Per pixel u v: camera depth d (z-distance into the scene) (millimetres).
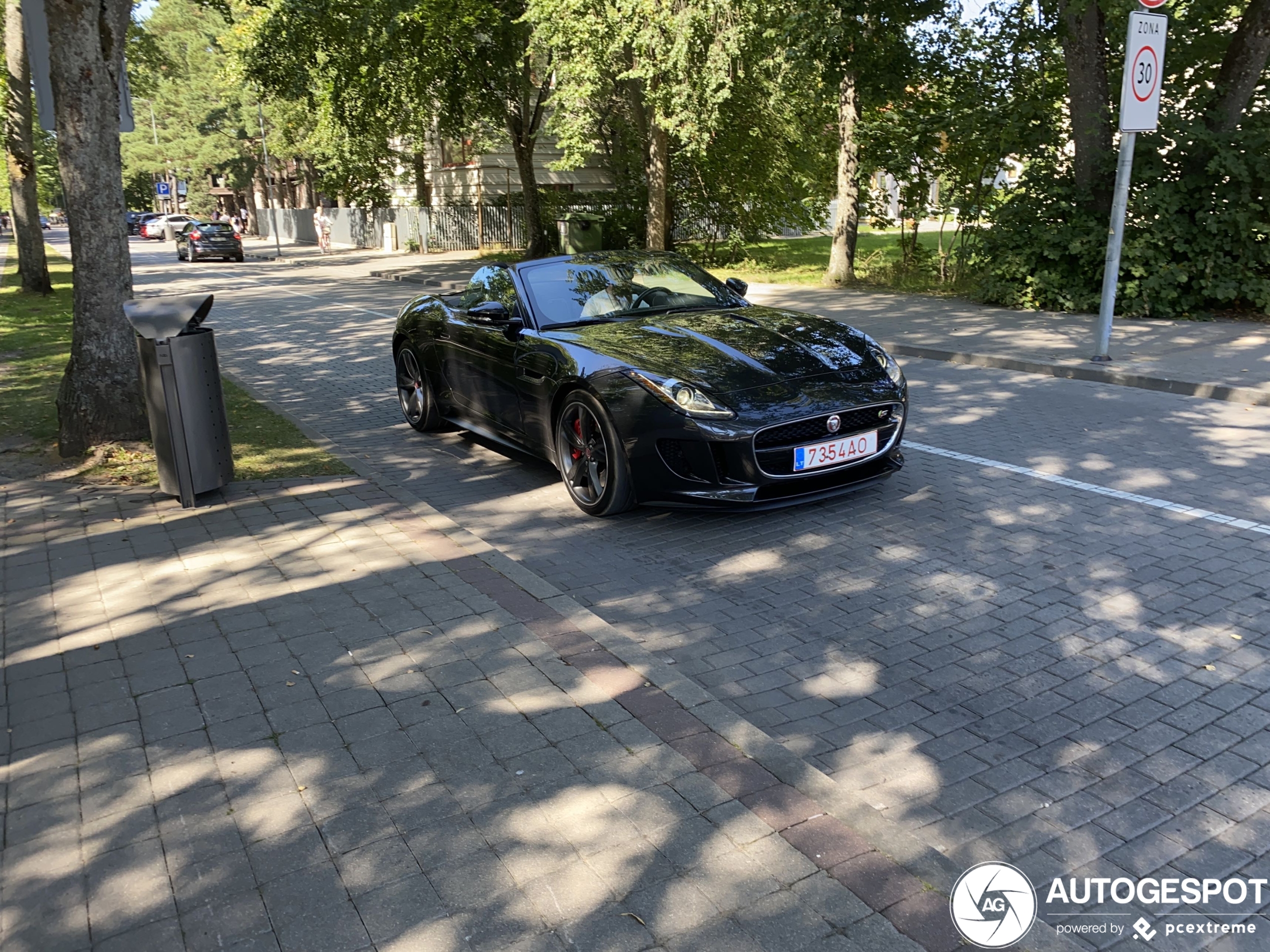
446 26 21656
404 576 4488
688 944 2180
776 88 21578
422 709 3270
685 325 5789
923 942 2174
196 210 66500
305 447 7113
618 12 17797
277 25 21359
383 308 18250
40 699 3441
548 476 6555
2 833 2699
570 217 27328
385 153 36688
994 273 13914
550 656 3629
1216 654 3584
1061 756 2986
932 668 3592
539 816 2666
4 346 12516
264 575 4543
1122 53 13633
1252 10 12102
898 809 2758
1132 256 12227
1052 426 7250
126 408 6793
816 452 5016
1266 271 12227
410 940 2229
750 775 2824
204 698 3400
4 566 4766
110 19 6469
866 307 14602
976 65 15617
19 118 19406
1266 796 2746
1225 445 6504
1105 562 4520
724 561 4777
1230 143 11953
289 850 2566
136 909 2373
